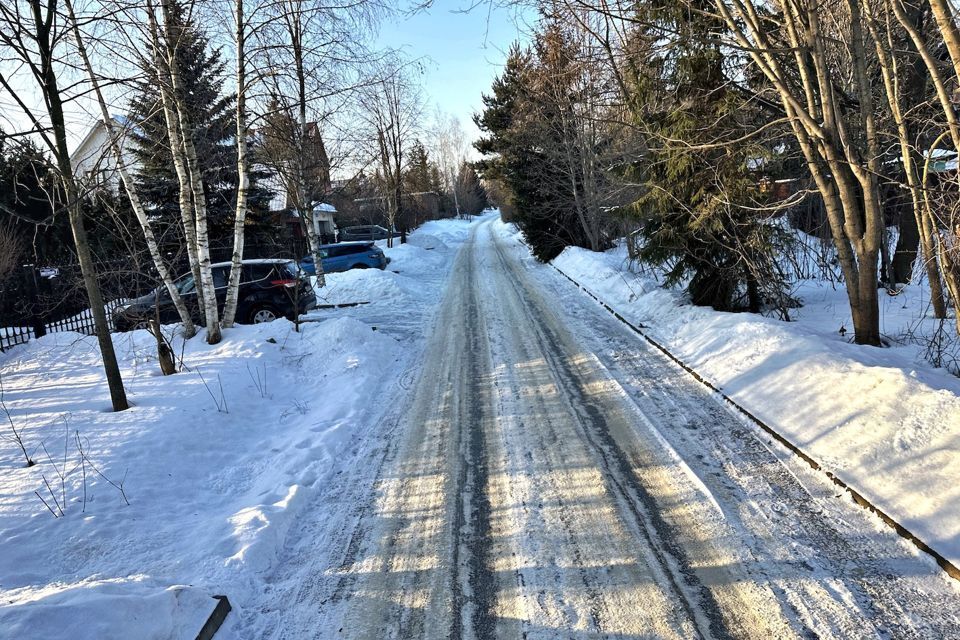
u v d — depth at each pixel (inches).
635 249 589.0
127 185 351.6
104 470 192.2
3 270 473.7
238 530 155.9
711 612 116.3
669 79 361.1
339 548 152.5
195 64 374.0
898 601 115.1
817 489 161.3
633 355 317.4
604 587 126.7
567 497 167.5
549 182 838.5
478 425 230.5
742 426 210.2
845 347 244.1
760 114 355.6
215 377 295.4
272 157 557.3
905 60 321.7
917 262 435.8
